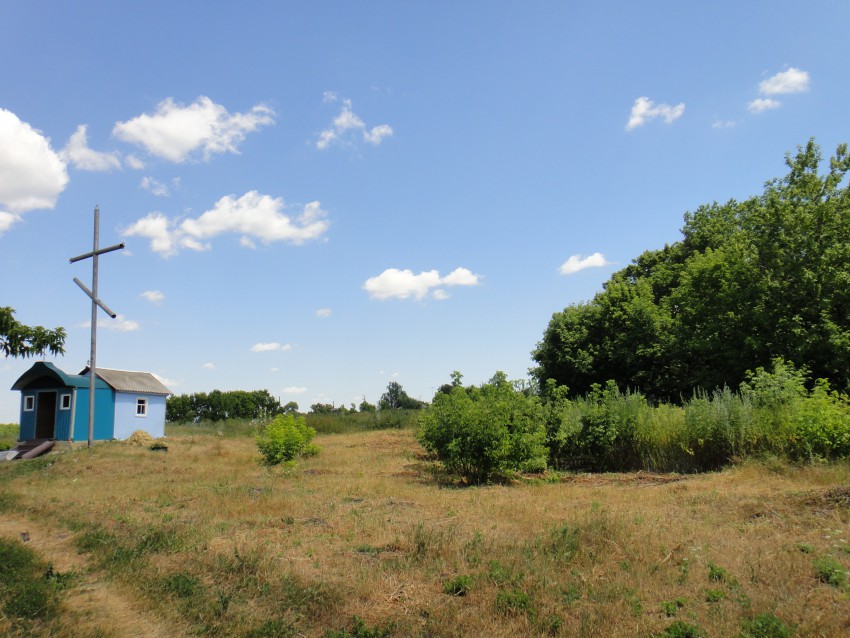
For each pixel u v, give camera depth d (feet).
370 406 166.09
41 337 66.39
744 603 17.98
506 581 20.77
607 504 33.88
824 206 78.13
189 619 19.51
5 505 39.75
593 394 61.05
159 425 101.65
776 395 48.88
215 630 18.71
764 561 21.25
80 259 81.51
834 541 22.99
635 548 23.56
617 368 104.73
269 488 44.01
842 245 76.13
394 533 28.58
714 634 16.19
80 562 26.40
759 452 45.16
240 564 23.70
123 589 22.34
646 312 99.91
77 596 22.00
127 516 34.50
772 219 80.33
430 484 47.47
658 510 31.19
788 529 25.64
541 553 23.62
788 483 35.78
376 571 22.63
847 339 70.03
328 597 20.49
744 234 90.17
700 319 88.22
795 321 74.43
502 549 24.47
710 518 28.43
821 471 36.91
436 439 50.88
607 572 21.47
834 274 74.54
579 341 107.96
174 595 21.38
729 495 33.40
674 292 101.55
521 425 49.06
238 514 34.65
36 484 51.24
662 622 17.33
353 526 30.45
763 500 30.66
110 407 93.20
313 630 18.61
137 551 26.61
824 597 18.04
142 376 102.47
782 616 16.90
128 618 19.90
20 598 20.80
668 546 23.84
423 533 26.43
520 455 48.47
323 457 69.26
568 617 17.93
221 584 22.45
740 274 82.12
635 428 54.54
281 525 31.58
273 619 19.15
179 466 61.05
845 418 41.11
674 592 19.45
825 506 28.17
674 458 51.13
